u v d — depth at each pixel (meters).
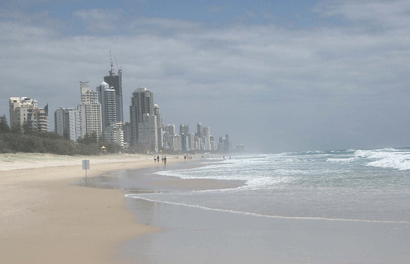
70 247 8.17
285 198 16.55
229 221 11.44
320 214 12.30
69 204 15.70
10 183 27.58
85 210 13.96
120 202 16.39
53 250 7.89
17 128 133.00
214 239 8.95
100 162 95.31
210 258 7.29
